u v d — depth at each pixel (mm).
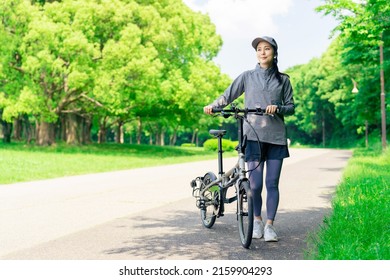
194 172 20266
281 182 14695
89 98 40094
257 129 6570
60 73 37594
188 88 40969
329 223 6945
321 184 14070
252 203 6023
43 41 35281
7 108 36062
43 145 41344
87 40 35219
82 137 50750
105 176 18188
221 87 46938
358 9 18312
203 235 6973
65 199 11328
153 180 16375
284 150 6664
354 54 28922
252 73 6781
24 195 12141
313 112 91875
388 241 5688
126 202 10750
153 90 38281
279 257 5625
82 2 36719
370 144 60438
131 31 36406
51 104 37844
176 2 44906
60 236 7016
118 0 38688
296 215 8523
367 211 7535
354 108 38469
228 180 6973
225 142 52156
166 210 9516
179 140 120125
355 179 12727
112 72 36031
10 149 36969
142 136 119125
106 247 6270
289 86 6805
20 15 36594
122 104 37875
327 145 95625
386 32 24312
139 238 6805
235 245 6301
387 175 13703
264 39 6613
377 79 34094
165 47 41469
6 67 36938
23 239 6832
